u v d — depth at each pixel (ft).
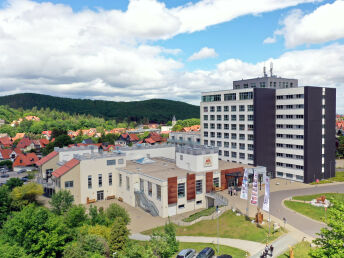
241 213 186.50
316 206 200.95
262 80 352.28
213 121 377.09
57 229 142.72
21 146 561.02
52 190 256.93
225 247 138.72
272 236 148.15
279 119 314.76
